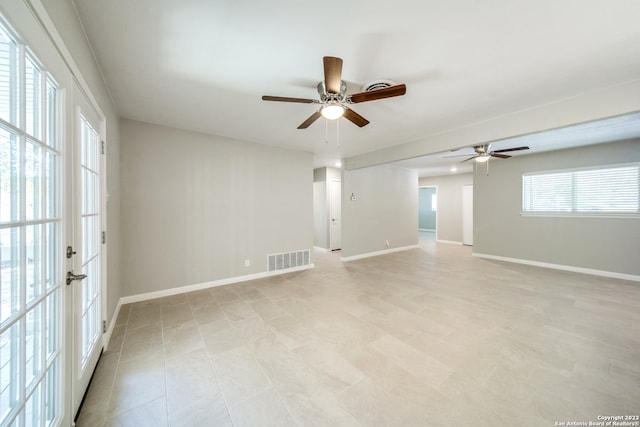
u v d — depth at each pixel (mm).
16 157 869
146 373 1801
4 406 820
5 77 819
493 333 2361
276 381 1724
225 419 1412
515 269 4801
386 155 4516
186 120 3111
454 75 2053
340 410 1473
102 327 2031
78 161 1423
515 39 1623
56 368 1161
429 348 2117
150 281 3248
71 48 1322
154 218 3264
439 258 5875
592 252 4461
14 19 800
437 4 1345
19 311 888
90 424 1371
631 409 1474
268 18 1443
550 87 2260
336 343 2199
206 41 1650
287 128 3412
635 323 2547
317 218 7121
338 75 1652
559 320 2623
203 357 1999
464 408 1485
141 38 1617
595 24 1479
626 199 4137
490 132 3041
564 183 4777
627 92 2166
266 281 4055
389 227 6648
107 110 2277
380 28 1526
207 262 3703
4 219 820
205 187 3668
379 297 3328
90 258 1769
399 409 1479
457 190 7973
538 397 1569
